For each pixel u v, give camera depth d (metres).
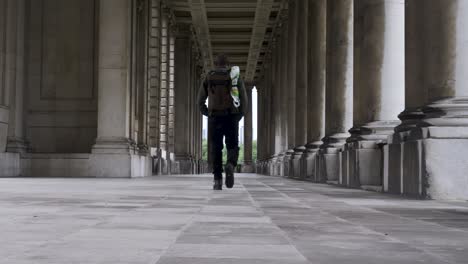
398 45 17.89
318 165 25.83
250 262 4.07
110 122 29.64
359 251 4.65
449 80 12.49
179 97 62.44
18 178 26.05
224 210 8.57
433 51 12.79
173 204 9.74
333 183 22.77
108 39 29.86
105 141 29.42
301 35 37.66
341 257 4.34
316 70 30.94
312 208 9.18
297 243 5.10
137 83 35.16
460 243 5.17
